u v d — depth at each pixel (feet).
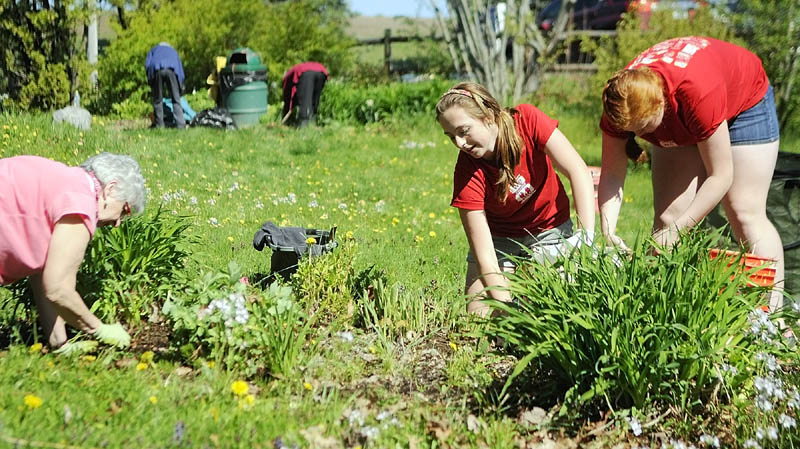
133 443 8.48
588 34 55.72
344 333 12.10
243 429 9.29
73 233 10.32
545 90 57.67
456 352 13.08
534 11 57.67
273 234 16.02
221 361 11.41
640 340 10.30
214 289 12.19
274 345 11.39
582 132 47.29
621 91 11.61
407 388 11.81
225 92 44.86
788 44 37.55
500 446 9.92
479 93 11.81
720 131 12.35
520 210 13.30
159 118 41.34
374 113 47.96
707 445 10.16
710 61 12.44
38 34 42.47
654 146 14.35
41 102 43.09
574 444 10.35
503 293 12.85
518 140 11.94
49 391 9.61
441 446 10.05
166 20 54.75
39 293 11.53
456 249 21.52
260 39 58.85
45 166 10.45
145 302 13.11
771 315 11.43
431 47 72.59
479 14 56.70
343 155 37.09
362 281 15.81
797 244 15.65
